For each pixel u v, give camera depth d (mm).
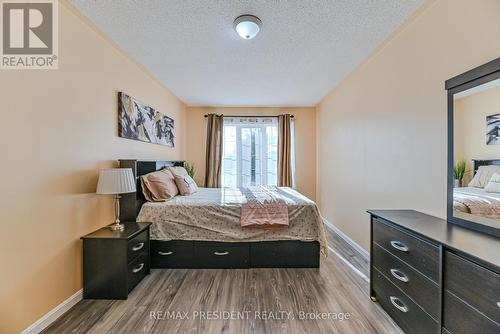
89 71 2125
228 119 5148
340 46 2496
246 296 2080
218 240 2605
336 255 2977
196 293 2129
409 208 2131
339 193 3779
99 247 2021
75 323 1727
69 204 1913
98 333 1629
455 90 1621
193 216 2627
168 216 2617
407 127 2150
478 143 1445
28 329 1570
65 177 1872
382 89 2537
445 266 1259
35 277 1620
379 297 1927
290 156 5098
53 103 1764
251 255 2629
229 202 2729
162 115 3729
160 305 1950
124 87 2686
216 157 5023
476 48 1495
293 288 2209
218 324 1724
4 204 1440
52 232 1753
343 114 3588
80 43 2016
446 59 1722
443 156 1756
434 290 1332
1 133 1428
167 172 3225
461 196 1566
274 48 2533
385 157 2496
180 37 2307
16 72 1520
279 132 5078
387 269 1802
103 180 2078
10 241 1472
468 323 1125
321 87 3871
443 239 1311
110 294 2033
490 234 1373
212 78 3428
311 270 2574
